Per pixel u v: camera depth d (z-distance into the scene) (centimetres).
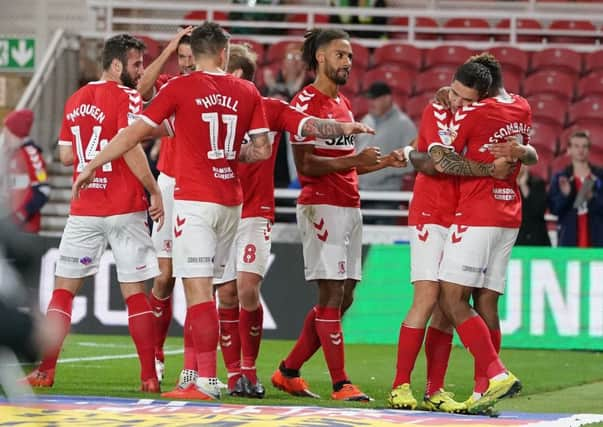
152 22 5972
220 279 2598
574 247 4281
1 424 1964
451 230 2395
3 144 1573
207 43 2420
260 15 6203
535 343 4175
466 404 2333
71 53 5781
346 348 4097
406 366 2416
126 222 2602
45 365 2684
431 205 2420
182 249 2419
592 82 5756
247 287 2666
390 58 5922
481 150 2381
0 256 1470
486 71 2369
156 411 2184
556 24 6341
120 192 2597
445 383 3116
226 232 2462
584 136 4359
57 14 6444
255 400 2531
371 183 4972
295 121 2542
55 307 2636
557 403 2689
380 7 6078
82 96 2614
